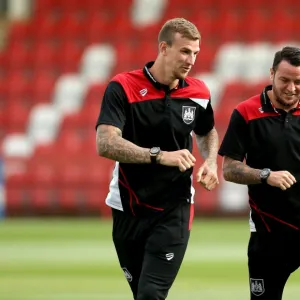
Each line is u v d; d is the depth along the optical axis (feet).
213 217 229.25
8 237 181.98
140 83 66.03
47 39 285.43
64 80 272.72
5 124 264.11
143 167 66.13
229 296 101.40
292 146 66.85
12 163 250.16
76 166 246.06
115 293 103.86
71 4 294.25
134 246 68.03
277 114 66.90
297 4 278.46
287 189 66.90
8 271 126.82
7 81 274.36
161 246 65.87
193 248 157.79
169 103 66.18
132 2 291.58
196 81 68.08
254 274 69.87
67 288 108.47
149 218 66.69
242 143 67.77
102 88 264.52
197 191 228.63
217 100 252.21
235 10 280.31
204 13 281.54
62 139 253.03
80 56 278.87
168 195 66.49
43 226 212.02
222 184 227.81
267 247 68.33
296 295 101.40
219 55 265.34
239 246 161.17
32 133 261.03
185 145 67.46
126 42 279.69
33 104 268.82
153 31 279.28
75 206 241.96
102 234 187.93
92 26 285.02
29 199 244.01
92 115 255.91
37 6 295.89
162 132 66.39
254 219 68.69
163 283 65.67
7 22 295.89
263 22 273.33
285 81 64.85
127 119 66.03
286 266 69.10
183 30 64.08
